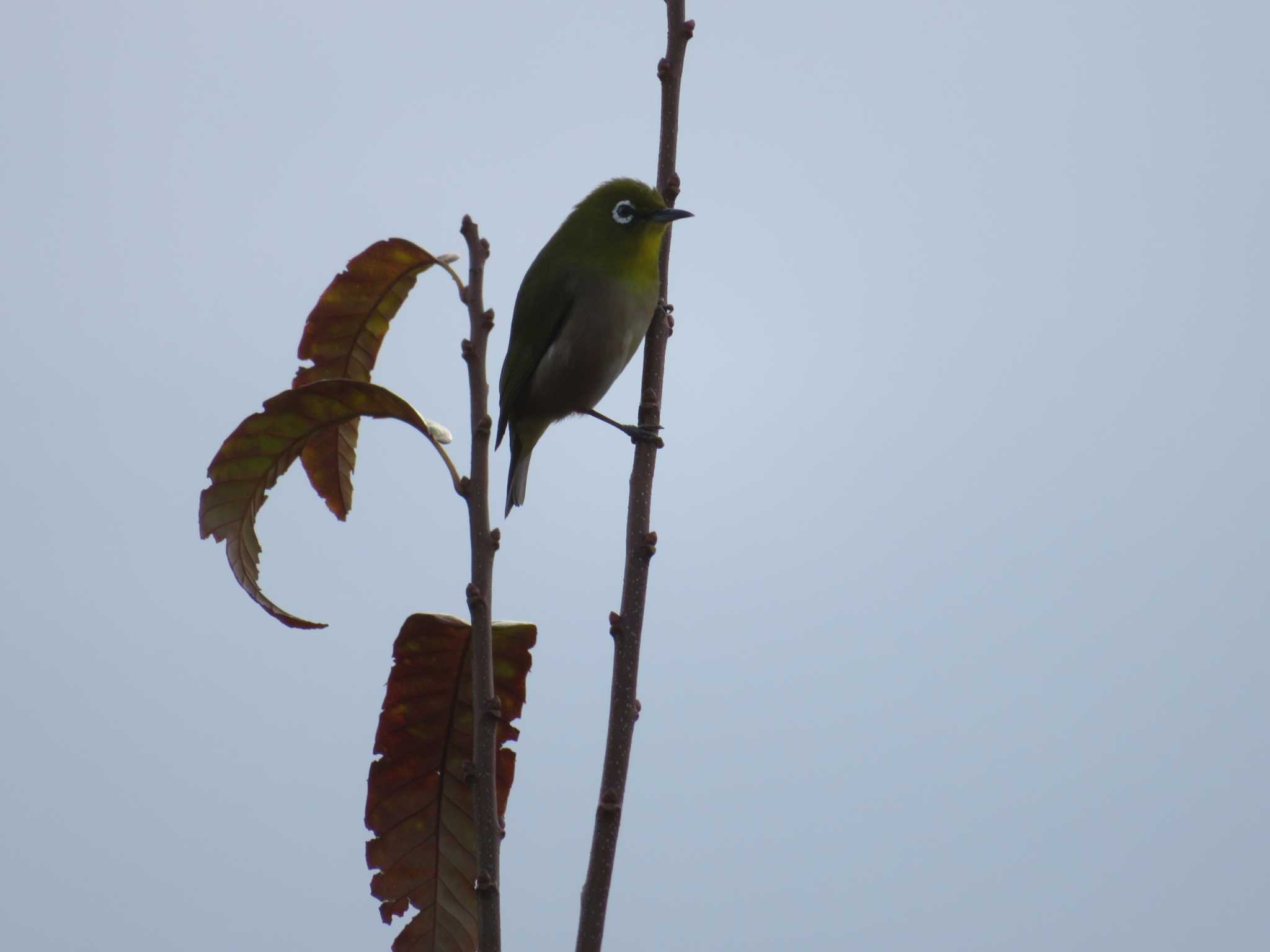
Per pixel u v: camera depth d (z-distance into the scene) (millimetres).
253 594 5531
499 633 5676
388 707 5707
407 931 5586
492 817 4680
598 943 4949
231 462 5484
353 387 5180
